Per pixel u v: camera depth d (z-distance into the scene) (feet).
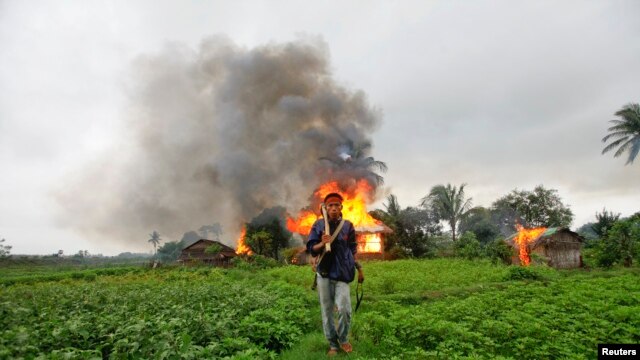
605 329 21.06
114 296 33.01
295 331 21.39
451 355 16.76
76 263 212.02
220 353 16.28
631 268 64.23
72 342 17.39
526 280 50.39
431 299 37.32
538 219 180.55
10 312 19.90
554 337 19.80
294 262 124.67
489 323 21.08
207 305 27.58
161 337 15.70
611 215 130.72
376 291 42.45
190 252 140.36
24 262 189.57
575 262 94.38
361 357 16.42
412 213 154.40
